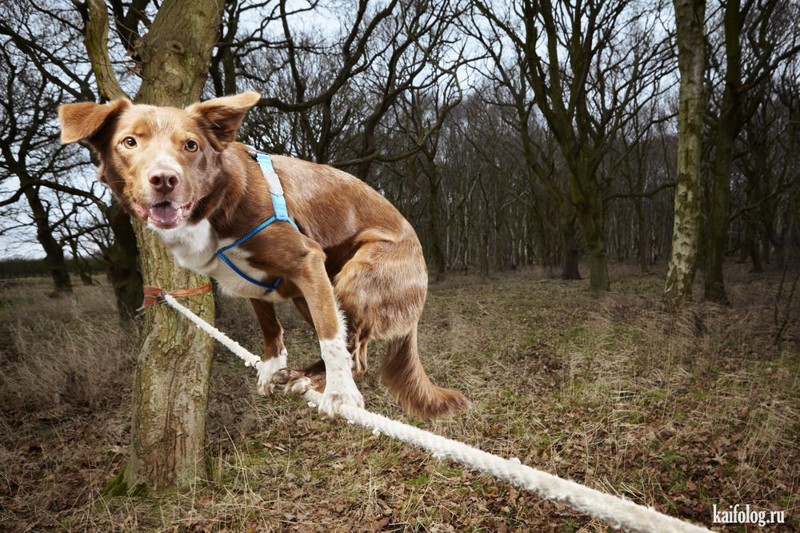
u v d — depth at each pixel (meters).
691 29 9.07
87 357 7.81
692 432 5.53
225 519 4.61
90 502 4.88
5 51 9.84
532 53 14.77
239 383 7.78
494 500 4.79
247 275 2.27
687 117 9.23
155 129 1.97
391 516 4.61
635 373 7.11
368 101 17.95
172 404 4.99
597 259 15.27
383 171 26.59
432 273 26.05
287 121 15.88
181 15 4.90
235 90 12.20
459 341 8.96
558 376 7.47
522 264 34.44
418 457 5.59
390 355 2.68
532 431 5.88
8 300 15.17
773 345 8.18
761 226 24.47
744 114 12.03
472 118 27.62
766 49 13.59
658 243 35.06
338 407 1.95
